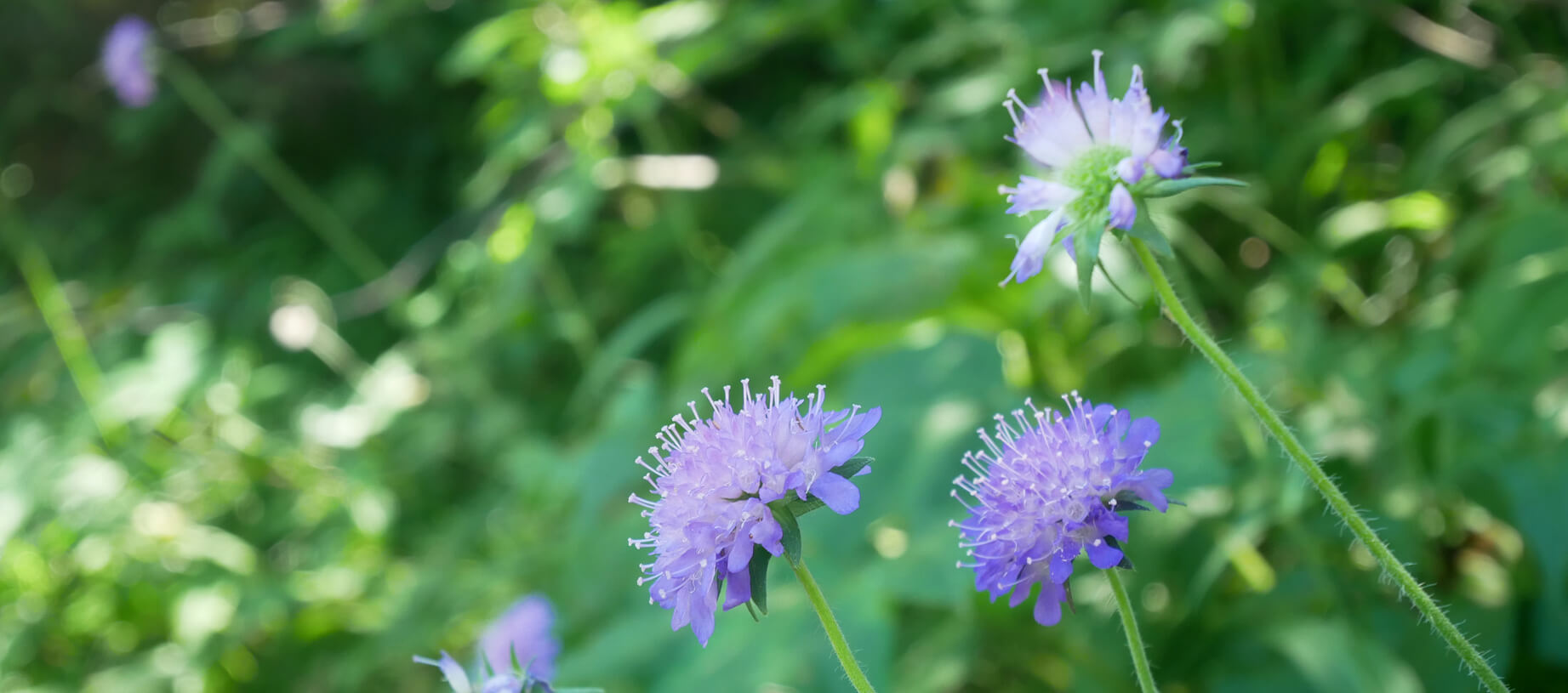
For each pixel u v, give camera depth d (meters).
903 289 3.17
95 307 5.77
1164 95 3.77
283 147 6.93
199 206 6.66
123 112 6.96
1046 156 1.28
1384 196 3.55
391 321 5.89
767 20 4.32
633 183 4.59
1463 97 3.62
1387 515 2.38
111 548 4.25
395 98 6.61
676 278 4.97
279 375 5.15
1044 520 1.13
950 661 2.43
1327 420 2.51
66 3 7.35
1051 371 3.23
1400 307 3.18
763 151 4.93
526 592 3.49
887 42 4.46
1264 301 3.25
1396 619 2.29
